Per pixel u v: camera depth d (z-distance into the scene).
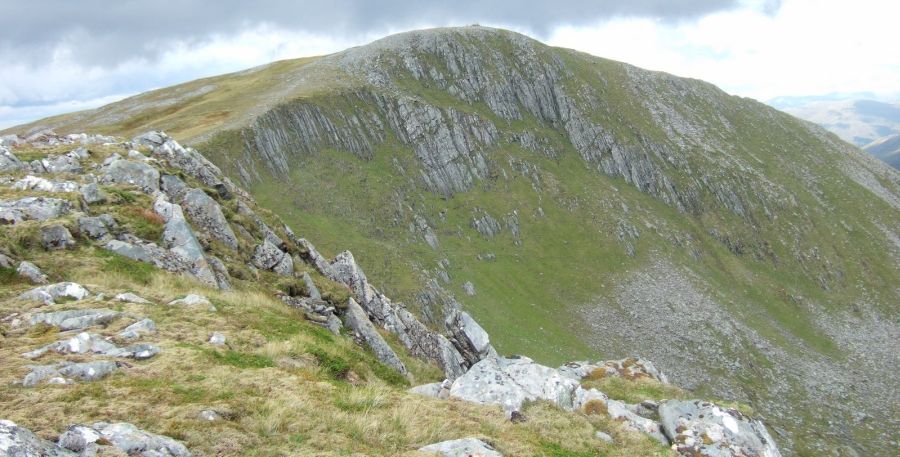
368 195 122.62
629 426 19.16
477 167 150.62
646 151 180.38
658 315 121.19
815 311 144.25
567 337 107.31
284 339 20.30
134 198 31.09
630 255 141.38
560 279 127.75
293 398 14.04
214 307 21.89
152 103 157.38
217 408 12.47
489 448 13.37
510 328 103.38
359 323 31.64
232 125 113.12
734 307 131.12
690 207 169.88
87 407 11.48
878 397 108.56
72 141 40.75
